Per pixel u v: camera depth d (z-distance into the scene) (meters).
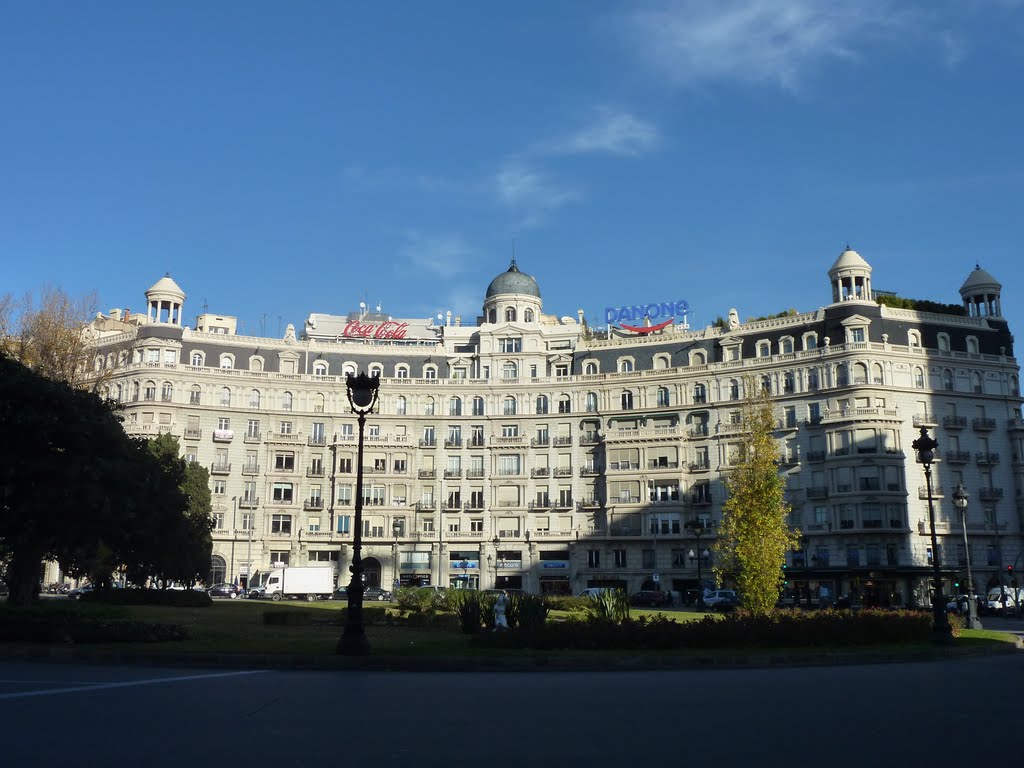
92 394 47.56
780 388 99.81
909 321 98.81
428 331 124.69
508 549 107.31
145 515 47.12
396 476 108.38
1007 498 96.00
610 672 26.53
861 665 29.06
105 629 31.55
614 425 107.06
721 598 80.31
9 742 13.45
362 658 27.09
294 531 107.00
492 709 17.23
